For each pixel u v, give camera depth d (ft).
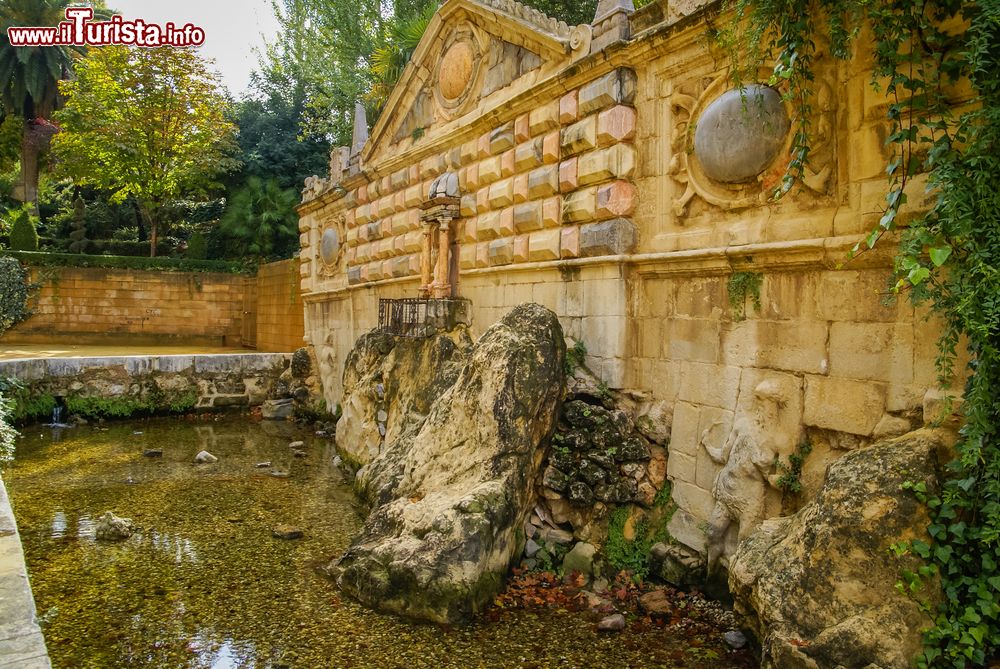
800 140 21.04
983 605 14.25
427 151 44.09
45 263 100.94
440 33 42.70
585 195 29.53
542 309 29.60
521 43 34.76
